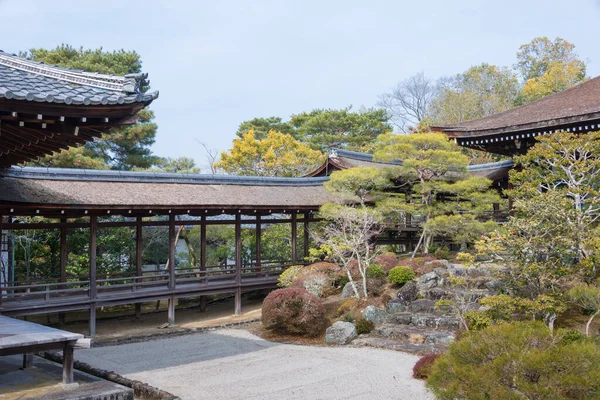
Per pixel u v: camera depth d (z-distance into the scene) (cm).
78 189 1989
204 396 1227
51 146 1182
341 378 1347
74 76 1057
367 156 3123
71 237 2584
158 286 2216
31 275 2506
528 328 840
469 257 1536
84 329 2095
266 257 3136
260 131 5172
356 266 2305
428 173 2480
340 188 2405
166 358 1623
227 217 3534
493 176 2706
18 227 1806
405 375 1346
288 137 4256
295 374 1404
